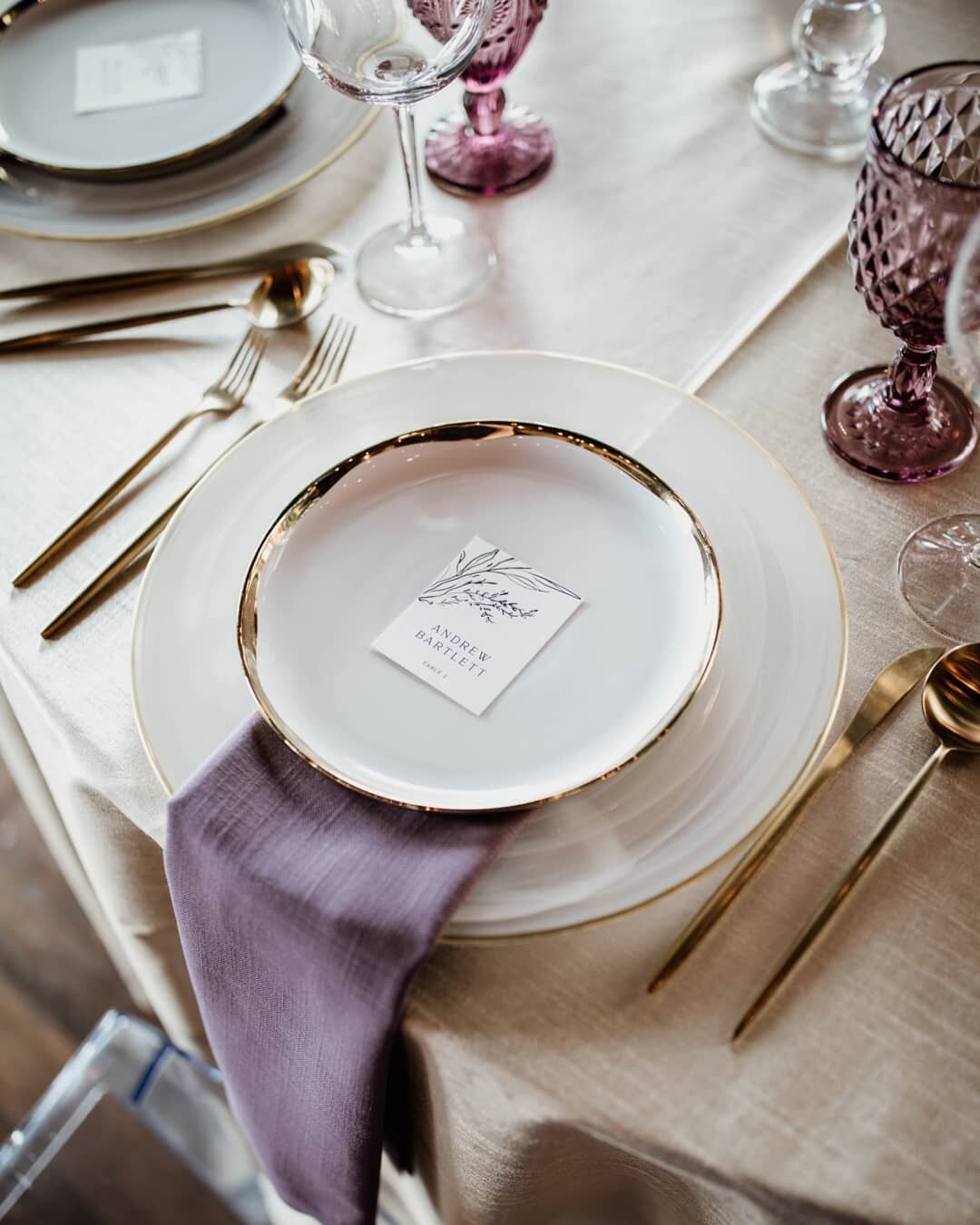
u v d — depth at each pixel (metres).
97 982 1.27
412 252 0.74
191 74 0.83
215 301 0.73
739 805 0.47
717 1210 0.47
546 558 0.55
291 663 0.52
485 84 0.75
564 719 0.50
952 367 0.65
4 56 0.85
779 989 0.45
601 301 0.71
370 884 0.45
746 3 0.89
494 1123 0.45
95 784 0.53
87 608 0.59
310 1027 0.48
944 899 0.47
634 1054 0.44
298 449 0.60
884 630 0.55
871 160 0.52
